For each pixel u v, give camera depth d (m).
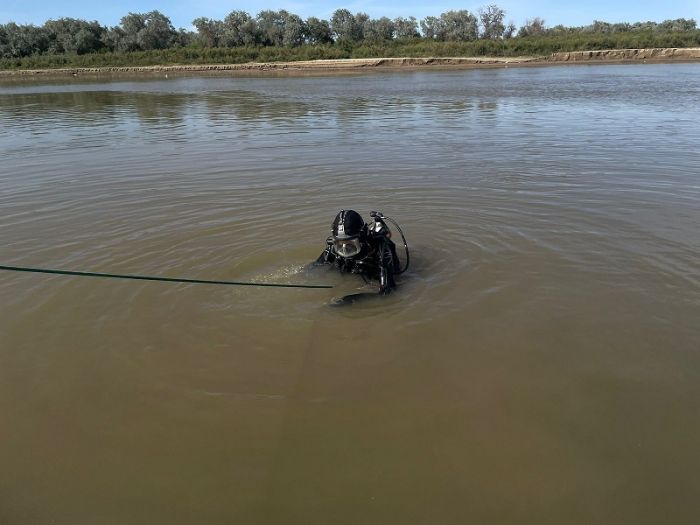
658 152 10.17
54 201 7.95
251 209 7.29
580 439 3.05
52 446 3.11
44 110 21.30
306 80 36.69
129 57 61.53
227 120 16.78
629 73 34.75
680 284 4.80
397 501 2.68
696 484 2.72
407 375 3.68
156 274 5.34
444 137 12.59
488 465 2.88
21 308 4.68
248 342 4.11
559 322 4.28
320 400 3.43
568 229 6.25
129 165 10.36
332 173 9.20
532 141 11.80
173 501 2.71
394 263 5.23
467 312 4.48
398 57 58.03
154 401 3.46
